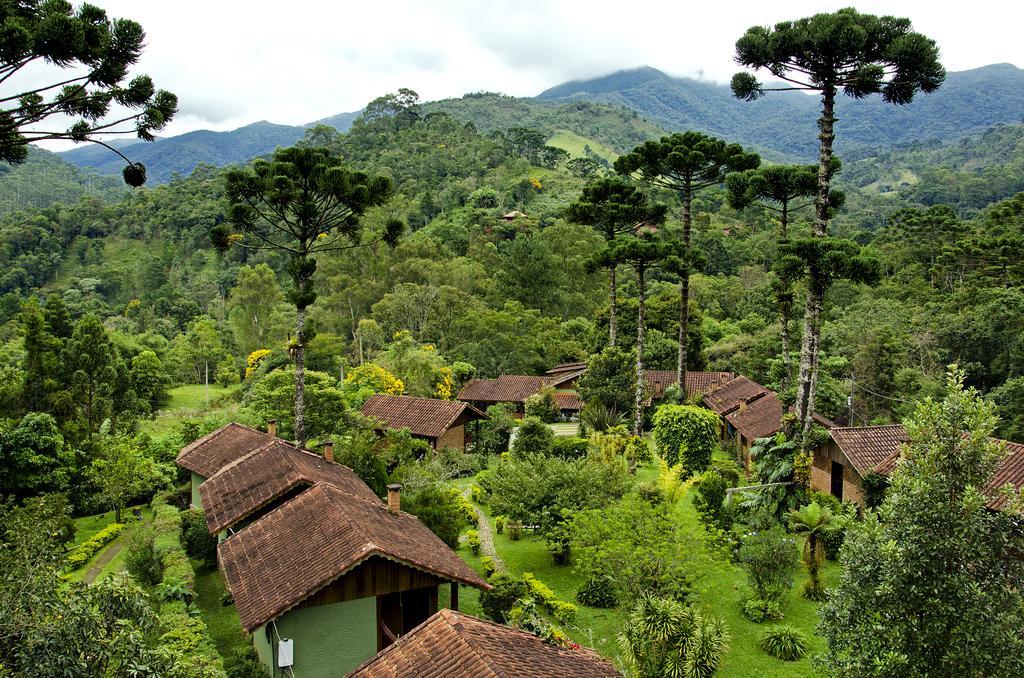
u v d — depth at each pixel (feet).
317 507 62.59
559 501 80.79
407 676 40.75
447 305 243.81
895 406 138.21
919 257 247.91
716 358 204.23
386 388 176.14
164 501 104.99
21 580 27.48
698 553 65.41
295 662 53.31
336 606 54.49
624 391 147.95
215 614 70.64
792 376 153.69
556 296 281.13
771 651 60.23
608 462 89.86
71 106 35.37
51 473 106.22
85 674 27.17
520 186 441.68
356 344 225.76
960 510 34.42
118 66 35.96
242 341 258.57
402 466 102.94
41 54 33.40
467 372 209.36
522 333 245.45
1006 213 213.66
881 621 35.40
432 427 139.64
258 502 69.26
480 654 39.99
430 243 284.82
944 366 150.41
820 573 75.25
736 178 115.44
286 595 52.19
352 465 93.76
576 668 43.65
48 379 125.49
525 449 120.47
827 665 37.65
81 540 97.71
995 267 187.62
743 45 94.68
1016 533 34.37
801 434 93.91
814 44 90.02
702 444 114.42
